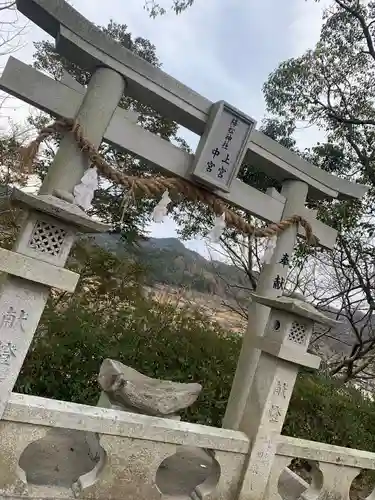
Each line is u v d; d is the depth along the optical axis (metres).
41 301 2.53
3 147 6.61
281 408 3.42
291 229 4.23
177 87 3.49
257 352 4.11
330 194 4.40
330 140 8.84
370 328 9.70
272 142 4.04
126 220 8.46
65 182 3.02
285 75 8.80
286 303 3.33
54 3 2.98
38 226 2.49
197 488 3.26
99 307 6.73
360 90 8.60
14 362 2.47
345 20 8.47
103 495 2.80
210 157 3.55
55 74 8.74
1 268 2.35
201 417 5.56
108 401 3.72
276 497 3.43
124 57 3.25
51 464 3.08
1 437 2.49
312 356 3.46
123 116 3.37
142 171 8.31
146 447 2.93
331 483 3.69
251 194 4.02
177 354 6.38
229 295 11.05
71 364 5.15
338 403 6.97
